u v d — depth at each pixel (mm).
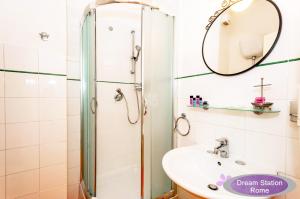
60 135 1372
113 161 1811
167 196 1564
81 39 1590
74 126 1599
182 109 1574
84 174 1590
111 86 1794
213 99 1271
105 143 1771
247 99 1048
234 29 1130
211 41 1279
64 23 1372
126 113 1892
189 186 752
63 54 1372
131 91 1906
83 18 1510
